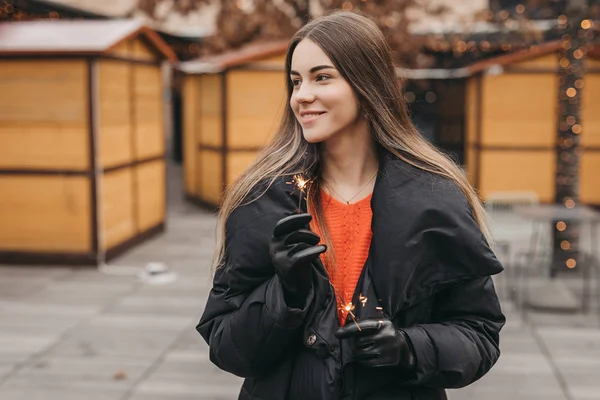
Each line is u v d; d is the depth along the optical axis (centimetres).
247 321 153
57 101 816
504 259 838
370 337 146
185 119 1439
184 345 541
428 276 157
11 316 623
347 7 934
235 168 1176
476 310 166
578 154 740
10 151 826
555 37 1227
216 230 178
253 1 1036
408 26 984
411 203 157
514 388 453
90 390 449
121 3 1653
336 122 164
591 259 816
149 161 1004
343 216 169
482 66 1184
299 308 148
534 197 813
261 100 1174
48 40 825
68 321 607
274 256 143
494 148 1202
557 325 591
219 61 1129
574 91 736
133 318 616
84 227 823
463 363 157
